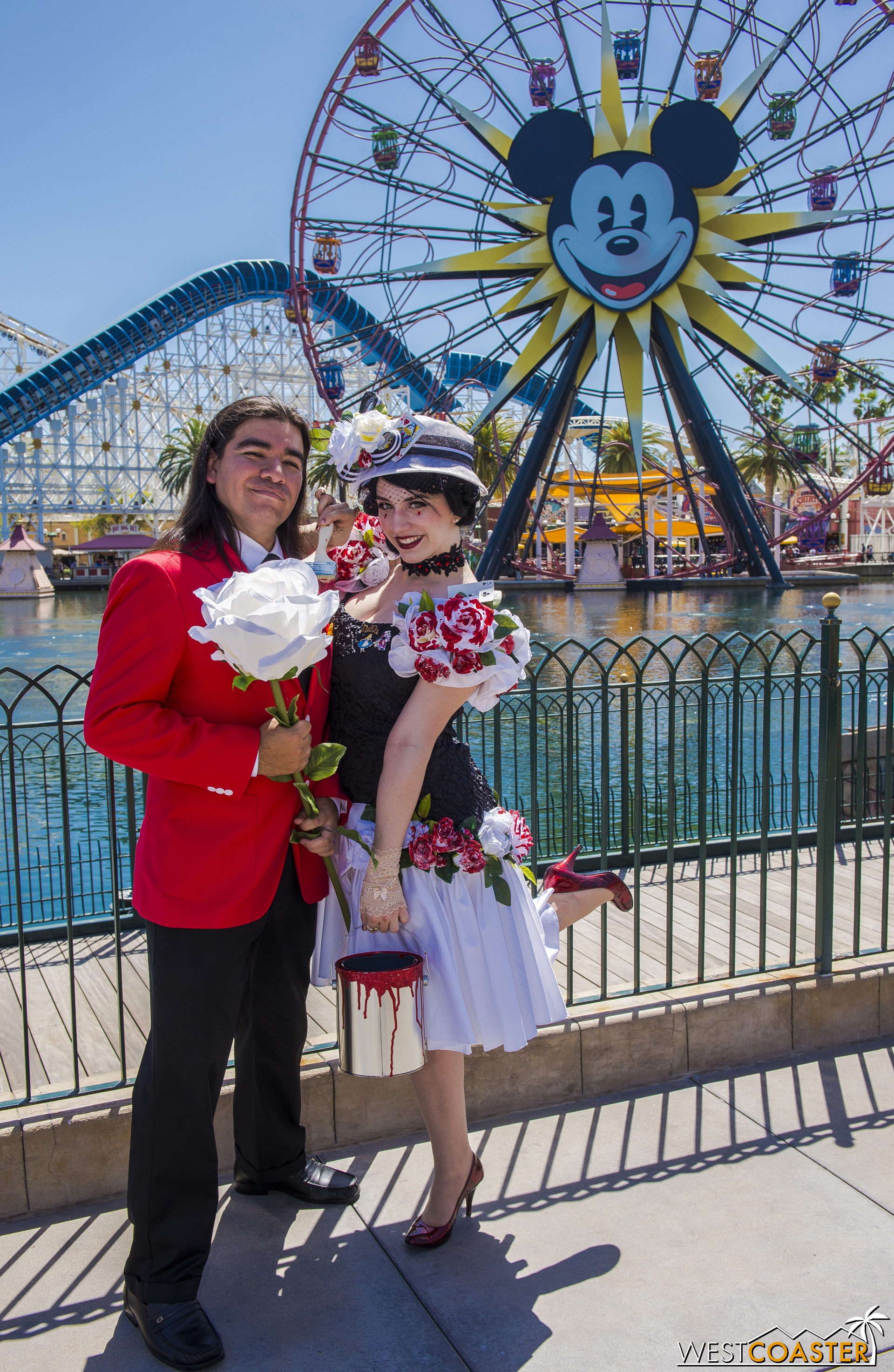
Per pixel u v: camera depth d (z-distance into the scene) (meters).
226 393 63.75
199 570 1.80
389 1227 2.18
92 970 3.44
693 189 30.98
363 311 55.59
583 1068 2.70
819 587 45.16
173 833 1.81
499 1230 2.15
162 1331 1.78
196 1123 1.83
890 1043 3.03
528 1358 1.78
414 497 1.93
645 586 43.47
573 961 3.40
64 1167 2.23
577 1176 2.35
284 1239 2.14
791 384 32.09
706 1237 2.12
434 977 1.97
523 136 31.00
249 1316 1.90
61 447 70.56
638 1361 1.77
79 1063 2.72
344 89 28.09
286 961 2.06
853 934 3.21
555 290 31.73
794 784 3.02
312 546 2.34
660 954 3.45
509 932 2.04
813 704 9.13
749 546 35.88
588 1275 2.00
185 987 1.80
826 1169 2.36
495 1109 2.63
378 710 1.97
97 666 1.74
